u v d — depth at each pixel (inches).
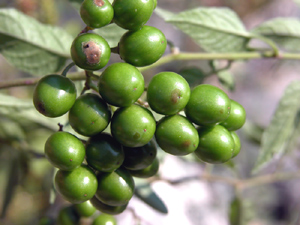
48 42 7.0
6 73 11.5
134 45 5.1
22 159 8.5
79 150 5.0
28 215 10.8
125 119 4.9
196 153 5.3
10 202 8.6
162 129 5.1
